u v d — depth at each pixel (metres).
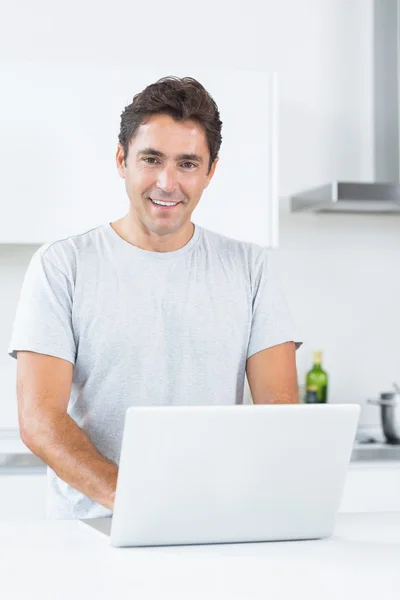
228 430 1.75
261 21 4.44
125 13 4.31
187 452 1.73
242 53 4.43
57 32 4.25
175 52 4.36
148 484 1.73
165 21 4.34
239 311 2.51
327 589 1.50
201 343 2.45
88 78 3.76
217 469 1.77
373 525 2.08
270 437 1.78
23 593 1.44
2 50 4.21
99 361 2.38
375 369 4.54
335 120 4.51
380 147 4.51
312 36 4.49
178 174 2.31
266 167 3.90
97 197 3.77
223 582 1.53
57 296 2.35
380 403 4.14
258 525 1.84
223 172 3.87
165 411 1.70
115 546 1.78
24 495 3.62
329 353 4.50
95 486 1.99
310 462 1.83
